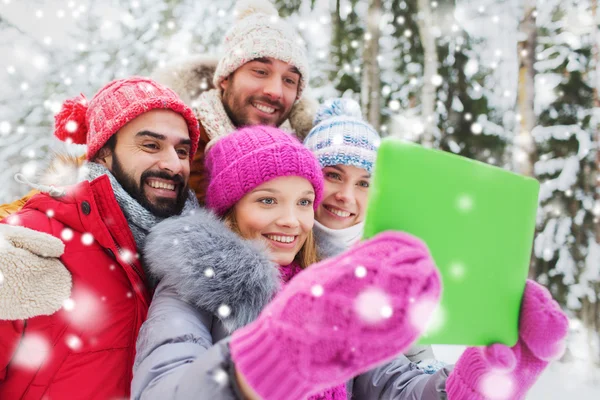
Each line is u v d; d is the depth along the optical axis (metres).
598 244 4.28
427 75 5.07
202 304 0.89
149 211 1.21
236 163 1.18
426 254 0.55
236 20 2.18
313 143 1.78
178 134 1.24
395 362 1.13
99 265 1.11
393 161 0.61
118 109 1.22
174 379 0.63
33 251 1.03
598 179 4.43
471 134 5.77
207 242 0.95
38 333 1.03
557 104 5.12
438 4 5.20
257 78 1.98
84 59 5.63
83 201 1.12
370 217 0.61
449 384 0.83
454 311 0.64
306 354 0.49
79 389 1.05
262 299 0.94
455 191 0.64
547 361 0.73
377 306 0.49
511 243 0.69
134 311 1.13
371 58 5.46
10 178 5.03
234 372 0.55
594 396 3.10
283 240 1.18
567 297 4.32
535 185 0.73
